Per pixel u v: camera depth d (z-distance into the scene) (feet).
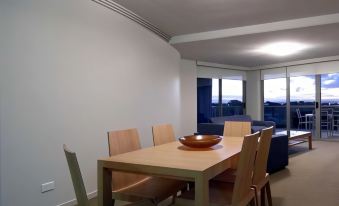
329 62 24.16
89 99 10.92
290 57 23.81
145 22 14.64
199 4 12.37
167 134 10.65
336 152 19.81
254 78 29.71
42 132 8.99
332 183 12.59
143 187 7.75
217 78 27.14
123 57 13.08
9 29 8.04
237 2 12.11
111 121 12.13
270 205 9.18
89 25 11.00
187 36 17.37
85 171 10.68
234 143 9.32
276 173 14.44
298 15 13.78
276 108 29.22
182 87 23.45
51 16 9.35
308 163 16.56
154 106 15.97
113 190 7.53
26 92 8.50
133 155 7.44
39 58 8.91
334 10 13.07
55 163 9.43
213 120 22.81
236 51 20.49
